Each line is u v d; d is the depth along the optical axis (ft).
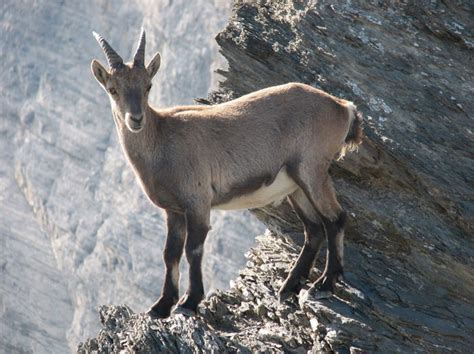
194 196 95.14
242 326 100.07
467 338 90.33
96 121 286.05
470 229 96.37
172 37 267.80
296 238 109.50
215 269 245.45
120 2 283.18
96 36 93.71
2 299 293.43
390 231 101.35
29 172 294.87
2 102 306.55
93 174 281.33
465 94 99.66
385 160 102.12
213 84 259.60
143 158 95.04
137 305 261.24
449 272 96.78
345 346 90.38
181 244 98.32
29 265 291.58
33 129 296.92
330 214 96.73
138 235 264.11
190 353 92.68
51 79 295.28
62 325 283.59
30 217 297.94
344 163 104.83
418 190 100.17
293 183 98.32
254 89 115.44
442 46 102.01
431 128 100.01
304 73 110.42
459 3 100.58
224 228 246.27
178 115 96.37
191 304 95.86
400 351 89.56
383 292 96.22
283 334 95.20
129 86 91.66
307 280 99.76
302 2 113.39
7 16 309.22
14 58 306.35
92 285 273.54
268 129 96.37
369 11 106.11
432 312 93.71
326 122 96.53
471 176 96.78
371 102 103.81
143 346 94.79
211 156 95.30
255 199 98.58
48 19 300.61
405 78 102.94
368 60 105.40
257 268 109.40
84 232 276.62
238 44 115.55
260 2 118.93
